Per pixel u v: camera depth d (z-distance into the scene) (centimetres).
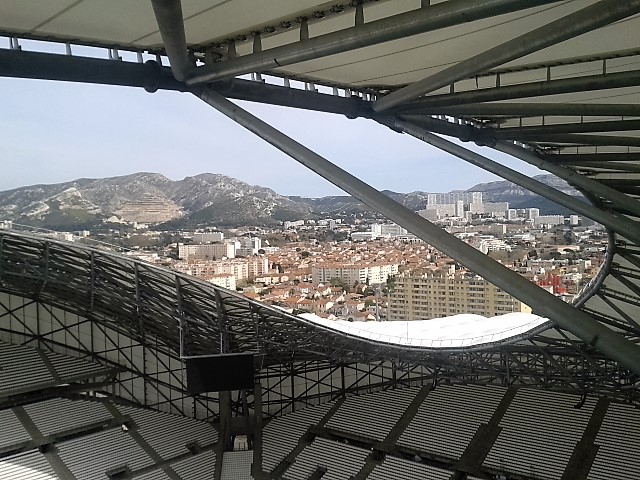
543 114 1298
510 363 4266
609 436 3953
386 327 5384
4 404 4444
